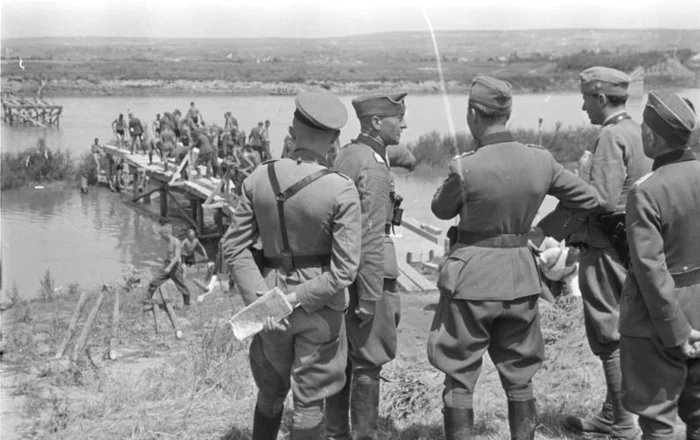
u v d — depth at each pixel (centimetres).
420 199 2961
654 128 385
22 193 3988
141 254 2642
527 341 427
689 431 407
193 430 487
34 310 919
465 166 413
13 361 621
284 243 396
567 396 559
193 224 3167
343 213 387
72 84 9519
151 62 12812
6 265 2219
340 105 404
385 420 516
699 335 383
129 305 962
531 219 423
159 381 562
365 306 437
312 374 398
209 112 6788
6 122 6069
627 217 387
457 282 419
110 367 624
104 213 3562
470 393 425
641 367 397
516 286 416
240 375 569
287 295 389
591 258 480
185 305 1052
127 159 4038
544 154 422
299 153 402
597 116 482
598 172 466
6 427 487
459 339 421
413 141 3803
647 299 380
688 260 387
